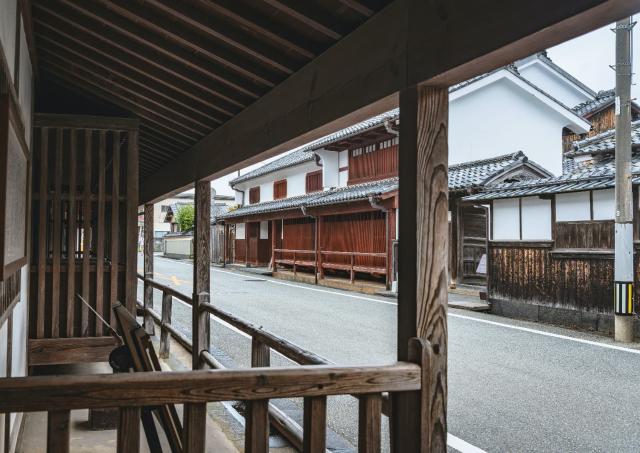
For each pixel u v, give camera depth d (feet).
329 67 9.36
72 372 20.42
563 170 62.44
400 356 7.43
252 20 9.46
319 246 60.34
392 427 7.27
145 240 34.01
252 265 89.56
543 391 18.99
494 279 38.04
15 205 9.05
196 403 6.07
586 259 31.45
